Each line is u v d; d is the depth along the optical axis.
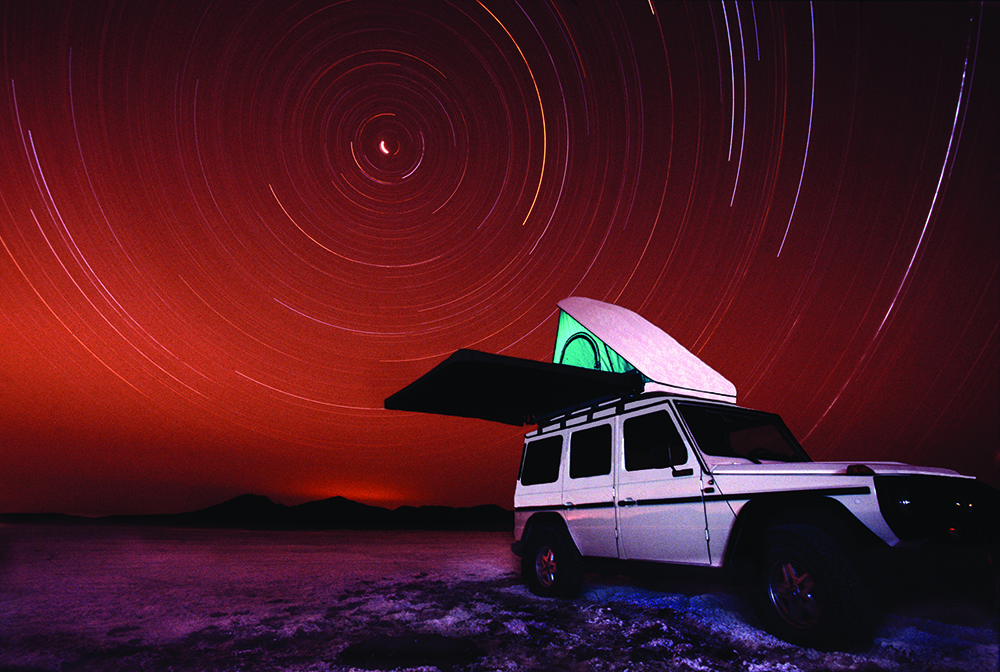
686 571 3.72
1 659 3.15
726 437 4.34
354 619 4.17
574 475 4.94
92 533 11.42
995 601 2.90
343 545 10.70
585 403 5.39
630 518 4.20
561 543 4.88
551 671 2.97
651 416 4.34
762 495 3.35
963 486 3.26
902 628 3.42
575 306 6.82
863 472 3.07
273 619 4.18
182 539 11.00
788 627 3.14
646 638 3.52
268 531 14.91
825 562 2.96
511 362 4.41
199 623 4.05
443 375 4.75
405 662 3.13
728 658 3.07
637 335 5.77
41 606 4.54
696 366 5.58
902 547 2.85
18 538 9.84
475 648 3.39
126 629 3.86
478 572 6.75
